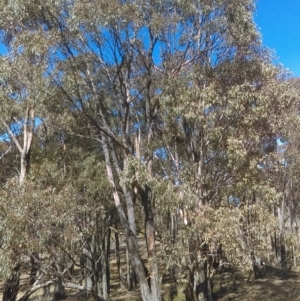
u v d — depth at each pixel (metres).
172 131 17.30
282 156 20.84
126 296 23.59
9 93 15.41
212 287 20.33
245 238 13.96
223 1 15.24
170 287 19.48
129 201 16.00
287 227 33.69
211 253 14.47
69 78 14.41
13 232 10.88
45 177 17.75
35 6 12.85
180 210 14.83
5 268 10.87
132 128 17.12
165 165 17.78
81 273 14.94
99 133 17.33
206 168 16.48
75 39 13.75
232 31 15.89
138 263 14.70
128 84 15.50
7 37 16.19
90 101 16.09
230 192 16.03
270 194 15.52
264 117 15.41
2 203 11.21
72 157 20.33
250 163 15.48
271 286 23.12
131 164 13.67
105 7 12.62
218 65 16.69
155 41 15.30
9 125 19.45
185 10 14.84
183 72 16.14
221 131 15.77
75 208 12.60
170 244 14.91
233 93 15.09
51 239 11.41
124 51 14.55
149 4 13.85
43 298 18.53
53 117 16.25
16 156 22.08
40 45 13.02
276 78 19.47
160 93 16.31
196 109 15.25
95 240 17.98
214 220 13.41
